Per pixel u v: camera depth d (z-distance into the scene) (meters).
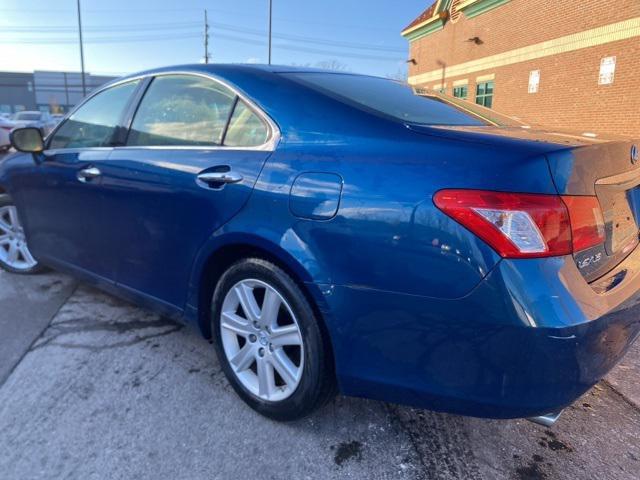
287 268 2.11
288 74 2.44
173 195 2.50
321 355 2.07
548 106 16.38
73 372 2.73
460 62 21.61
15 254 4.10
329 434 2.27
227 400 2.51
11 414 2.36
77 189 3.12
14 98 66.38
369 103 2.21
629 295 1.86
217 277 2.54
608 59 13.88
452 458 2.14
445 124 2.12
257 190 2.15
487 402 1.73
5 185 3.79
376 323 1.86
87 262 3.24
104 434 2.24
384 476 2.04
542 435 2.29
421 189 1.75
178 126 2.65
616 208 2.01
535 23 16.67
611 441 2.26
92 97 3.31
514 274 1.62
